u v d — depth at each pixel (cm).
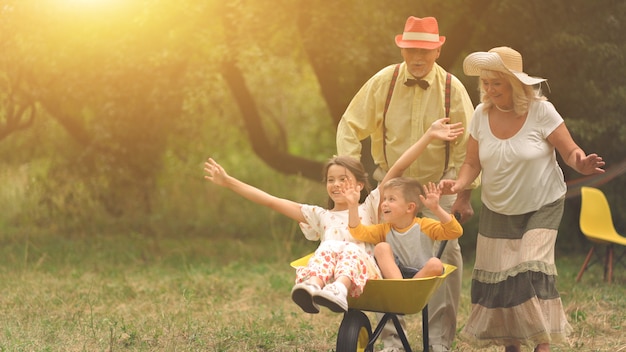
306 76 1800
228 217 1653
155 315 788
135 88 1206
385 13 1127
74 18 1152
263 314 809
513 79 521
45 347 632
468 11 1168
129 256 1218
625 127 1140
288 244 1265
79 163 1469
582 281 1004
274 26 1176
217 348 641
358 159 607
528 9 1139
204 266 1120
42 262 1149
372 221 561
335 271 494
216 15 1182
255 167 1894
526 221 538
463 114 603
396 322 536
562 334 516
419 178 618
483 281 546
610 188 1249
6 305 819
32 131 1628
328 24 1104
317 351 651
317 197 1611
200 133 1616
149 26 1141
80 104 1310
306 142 2066
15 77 1250
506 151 531
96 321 743
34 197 1545
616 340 693
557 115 529
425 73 600
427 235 538
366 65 1141
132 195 1502
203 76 1243
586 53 1127
